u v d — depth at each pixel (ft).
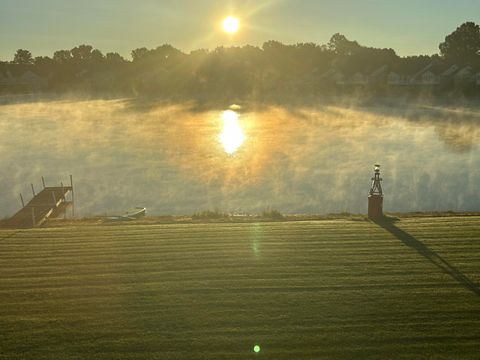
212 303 37.40
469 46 478.59
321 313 35.73
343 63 408.46
